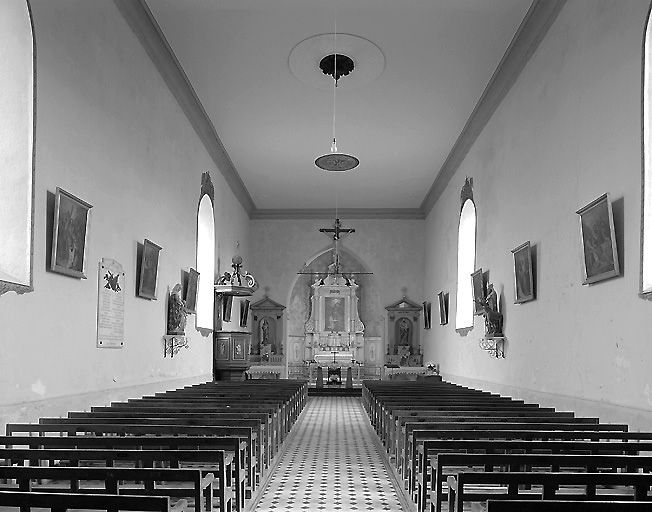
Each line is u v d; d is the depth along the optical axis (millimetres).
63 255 8141
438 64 13242
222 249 20109
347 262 31141
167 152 13531
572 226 9656
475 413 9078
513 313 12906
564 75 10109
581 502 3158
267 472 8914
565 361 9883
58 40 8164
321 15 11406
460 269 18766
